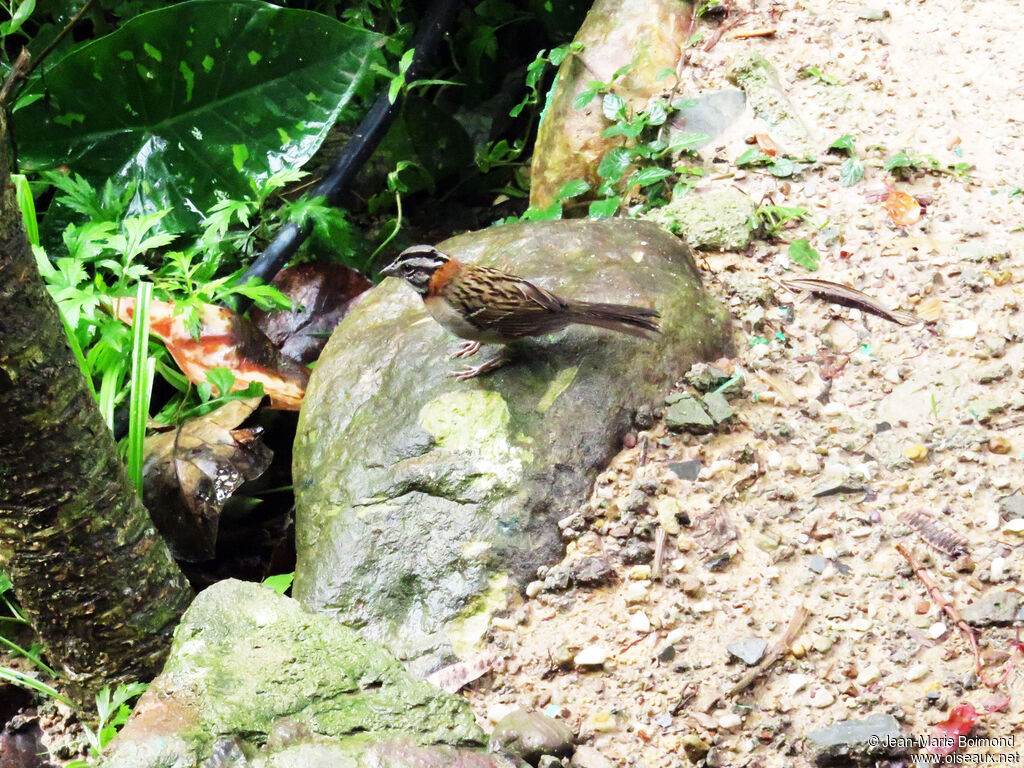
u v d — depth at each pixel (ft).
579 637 26.71
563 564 27.78
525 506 28.35
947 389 31.30
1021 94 40.19
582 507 28.55
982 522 28.09
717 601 27.07
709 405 30.32
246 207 40.75
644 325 29.35
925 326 33.12
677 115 41.11
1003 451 29.55
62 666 28.76
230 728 22.21
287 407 36.32
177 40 42.60
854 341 33.04
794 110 40.68
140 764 21.34
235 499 35.47
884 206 36.99
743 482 29.30
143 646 28.27
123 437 36.86
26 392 23.91
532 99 52.75
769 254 35.86
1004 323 32.76
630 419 30.04
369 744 22.53
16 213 23.09
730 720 24.79
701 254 35.78
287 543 34.06
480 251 34.53
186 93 43.86
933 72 41.50
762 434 30.40
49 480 25.23
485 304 28.27
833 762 23.94
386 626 27.43
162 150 44.50
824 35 43.21
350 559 28.22
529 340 30.76
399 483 28.94
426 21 50.98
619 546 28.04
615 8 44.60
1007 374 31.37
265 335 37.35
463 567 27.78
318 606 27.84
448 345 31.14
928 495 28.91
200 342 36.60
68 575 26.58
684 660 26.04
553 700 25.75
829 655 25.80
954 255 34.94
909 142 39.01
